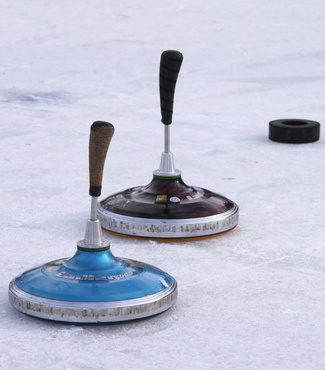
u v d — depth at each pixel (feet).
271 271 21.21
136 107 51.01
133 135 42.27
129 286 17.24
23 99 53.16
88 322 16.72
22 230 25.04
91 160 17.40
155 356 15.64
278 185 31.45
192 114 48.93
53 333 16.67
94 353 15.72
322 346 16.24
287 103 52.85
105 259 17.85
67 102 52.47
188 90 58.03
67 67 67.87
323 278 20.67
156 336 16.62
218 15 107.14
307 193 30.14
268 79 63.16
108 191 30.22
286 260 22.18
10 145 39.11
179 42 85.20
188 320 17.58
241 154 37.81
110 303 16.74
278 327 17.28
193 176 33.06
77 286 17.07
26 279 17.85
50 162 35.47
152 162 35.86
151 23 100.27
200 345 16.22
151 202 23.98
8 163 35.09
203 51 79.00
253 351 15.96
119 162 35.78
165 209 23.63
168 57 22.99
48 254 22.63
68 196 29.48
